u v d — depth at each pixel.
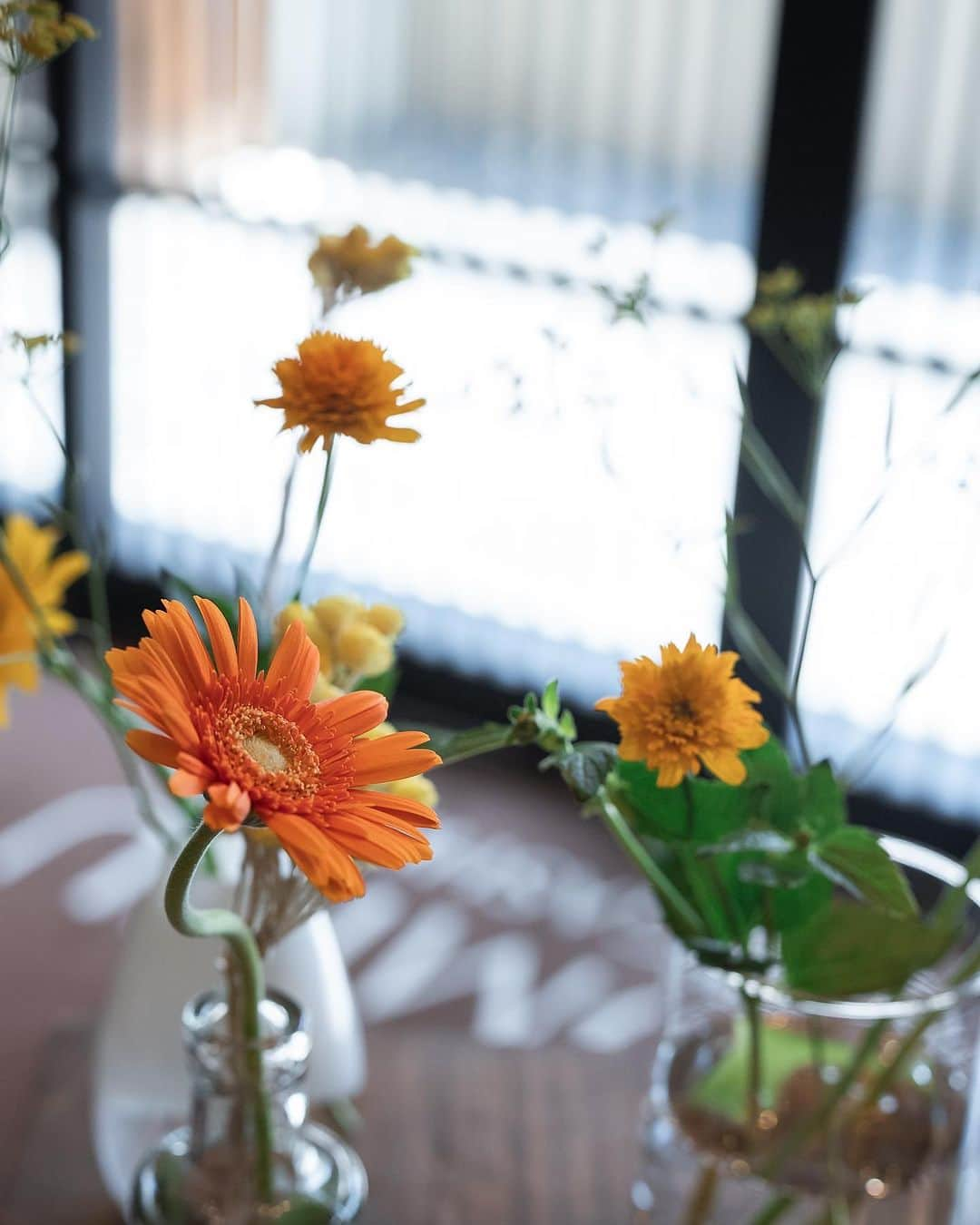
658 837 0.96
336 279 1.00
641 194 2.56
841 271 2.43
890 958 0.98
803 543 1.00
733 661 0.88
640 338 2.57
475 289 2.70
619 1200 1.14
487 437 2.74
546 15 2.56
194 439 3.07
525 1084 1.22
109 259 3.05
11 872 2.43
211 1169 1.00
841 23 2.30
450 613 2.93
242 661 0.78
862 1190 0.99
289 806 0.74
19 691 2.96
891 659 2.54
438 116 2.69
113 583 3.24
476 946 2.38
